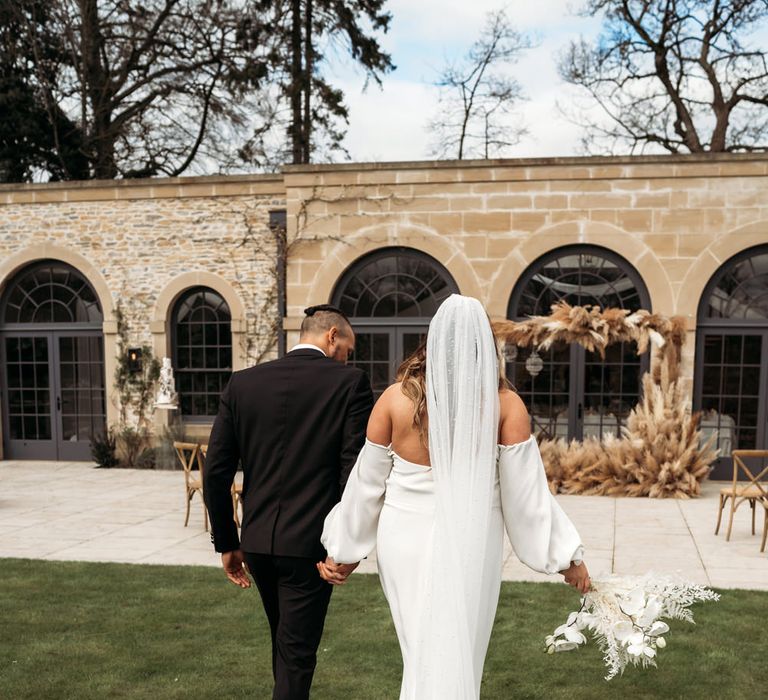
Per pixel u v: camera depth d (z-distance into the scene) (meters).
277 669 2.38
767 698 3.00
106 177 18.14
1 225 11.67
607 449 8.44
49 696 3.04
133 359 11.30
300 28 17.55
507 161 9.55
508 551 5.76
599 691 3.06
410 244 9.90
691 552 5.68
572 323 8.02
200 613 4.13
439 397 1.92
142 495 8.62
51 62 16.80
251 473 2.43
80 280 11.73
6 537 6.38
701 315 9.37
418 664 1.87
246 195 10.91
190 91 17.94
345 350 2.67
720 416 9.43
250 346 10.98
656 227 9.29
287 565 2.34
